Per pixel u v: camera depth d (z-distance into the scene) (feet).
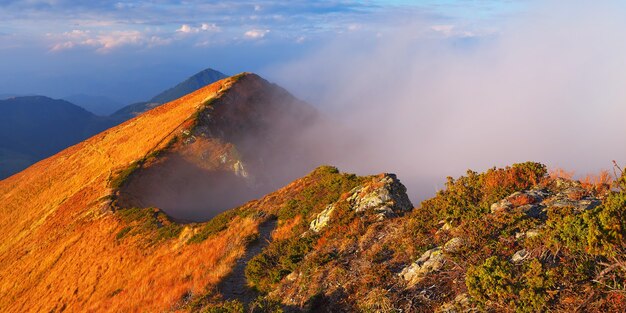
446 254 30.25
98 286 102.58
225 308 38.17
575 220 23.39
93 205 187.11
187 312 51.06
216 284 56.49
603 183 34.14
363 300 31.07
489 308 22.94
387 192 57.47
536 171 38.73
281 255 53.21
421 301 27.37
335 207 60.64
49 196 261.24
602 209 22.86
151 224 131.03
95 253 126.21
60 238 163.53
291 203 86.48
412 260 33.60
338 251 43.96
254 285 51.80
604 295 19.88
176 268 79.36
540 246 25.14
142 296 71.92
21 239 199.41
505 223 31.42
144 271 92.99
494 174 40.19
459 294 25.91
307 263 43.16
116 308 72.18
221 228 95.61
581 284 20.93
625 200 21.24
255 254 66.54
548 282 21.31
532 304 20.98
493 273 23.08
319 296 35.24
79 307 96.78
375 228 44.73
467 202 37.29
